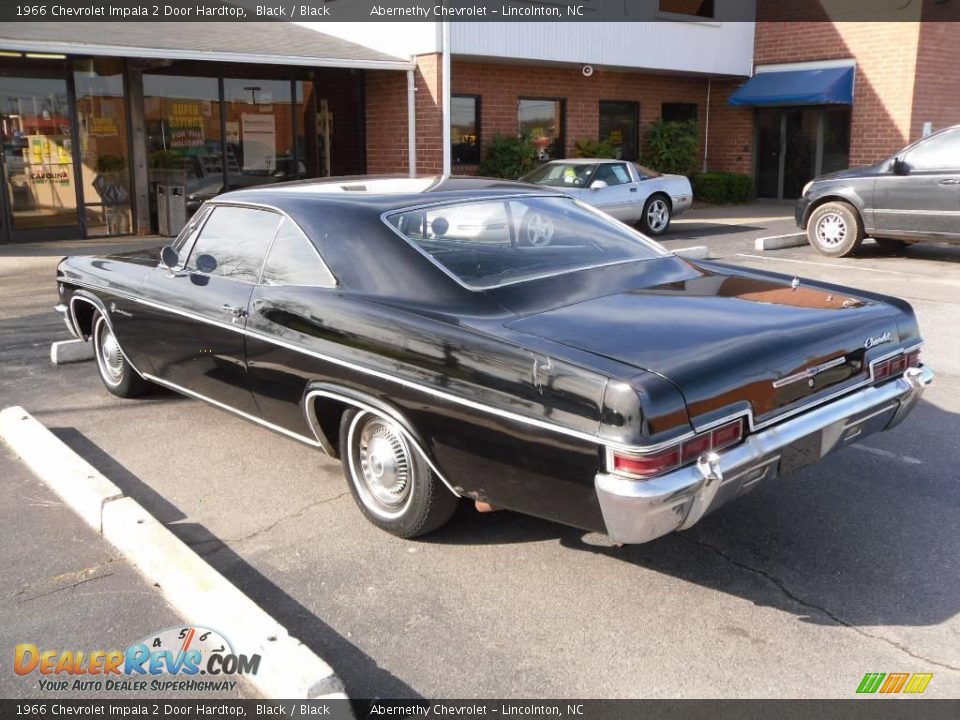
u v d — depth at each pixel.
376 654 3.19
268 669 2.93
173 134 15.66
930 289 9.44
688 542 3.96
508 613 3.43
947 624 3.28
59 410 5.94
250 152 16.66
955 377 6.37
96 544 4.03
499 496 3.43
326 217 4.16
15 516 4.31
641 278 4.05
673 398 2.97
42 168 14.16
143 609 3.48
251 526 4.21
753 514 4.21
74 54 13.03
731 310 3.62
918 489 4.46
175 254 4.86
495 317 3.55
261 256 4.44
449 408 3.46
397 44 16.23
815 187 11.96
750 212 18.88
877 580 3.60
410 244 3.91
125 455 5.12
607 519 3.04
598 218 4.61
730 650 3.16
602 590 3.58
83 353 7.21
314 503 4.45
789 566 3.73
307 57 14.52
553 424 3.12
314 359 3.98
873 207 11.39
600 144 18.88
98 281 5.68
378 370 3.70
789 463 3.39
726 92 21.22
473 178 4.86
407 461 3.83
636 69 18.89
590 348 3.21
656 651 3.16
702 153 21.80
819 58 19.58
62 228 14.50
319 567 3.80
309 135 17.34
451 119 17.16
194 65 15.67
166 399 6.16
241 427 5.56
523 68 17.95
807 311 3.67
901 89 18.38
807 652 3.13
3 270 11.42
